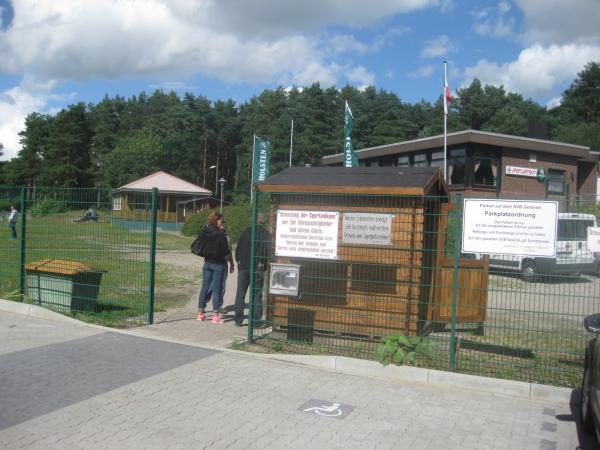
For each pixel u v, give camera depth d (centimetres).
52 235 981
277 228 772
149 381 620
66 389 585
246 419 520
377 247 789
